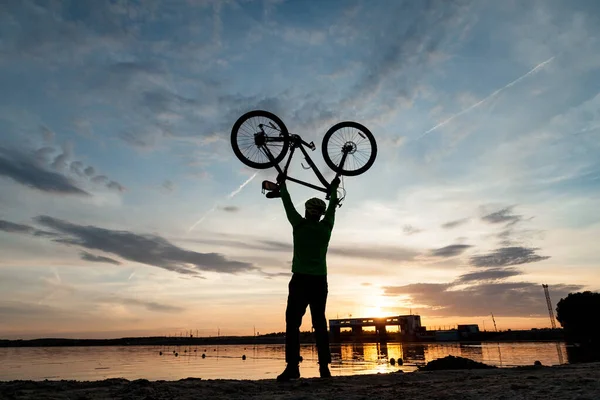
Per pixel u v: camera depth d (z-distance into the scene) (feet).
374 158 26.99
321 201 19.03
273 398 11.47
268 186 21.94
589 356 154.61
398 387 13.34
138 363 327.06
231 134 25.40
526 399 9.81
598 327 195.11
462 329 484.33
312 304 18.67
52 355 553.23
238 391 13.39
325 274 18.58
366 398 11.17
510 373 17.20
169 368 251.39
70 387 14.24
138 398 12.05
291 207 19.08
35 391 13.38
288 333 17.58
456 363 32.09
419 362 193.77
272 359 369.09
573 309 201.05
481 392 11.18
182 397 12.13
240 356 452.35
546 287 315.78
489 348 315.78
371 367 170.91
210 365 282.36
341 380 16.11
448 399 10.50
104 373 207.21
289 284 18.31
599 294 197.26
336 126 26.76
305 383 15.16
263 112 25.58
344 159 26.45
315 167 25.23
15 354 602.85
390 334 525.34
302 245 18.34
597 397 9.40
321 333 18.33
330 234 19.16
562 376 13.88
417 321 499.92
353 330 522.88
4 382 15.26
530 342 439.63
